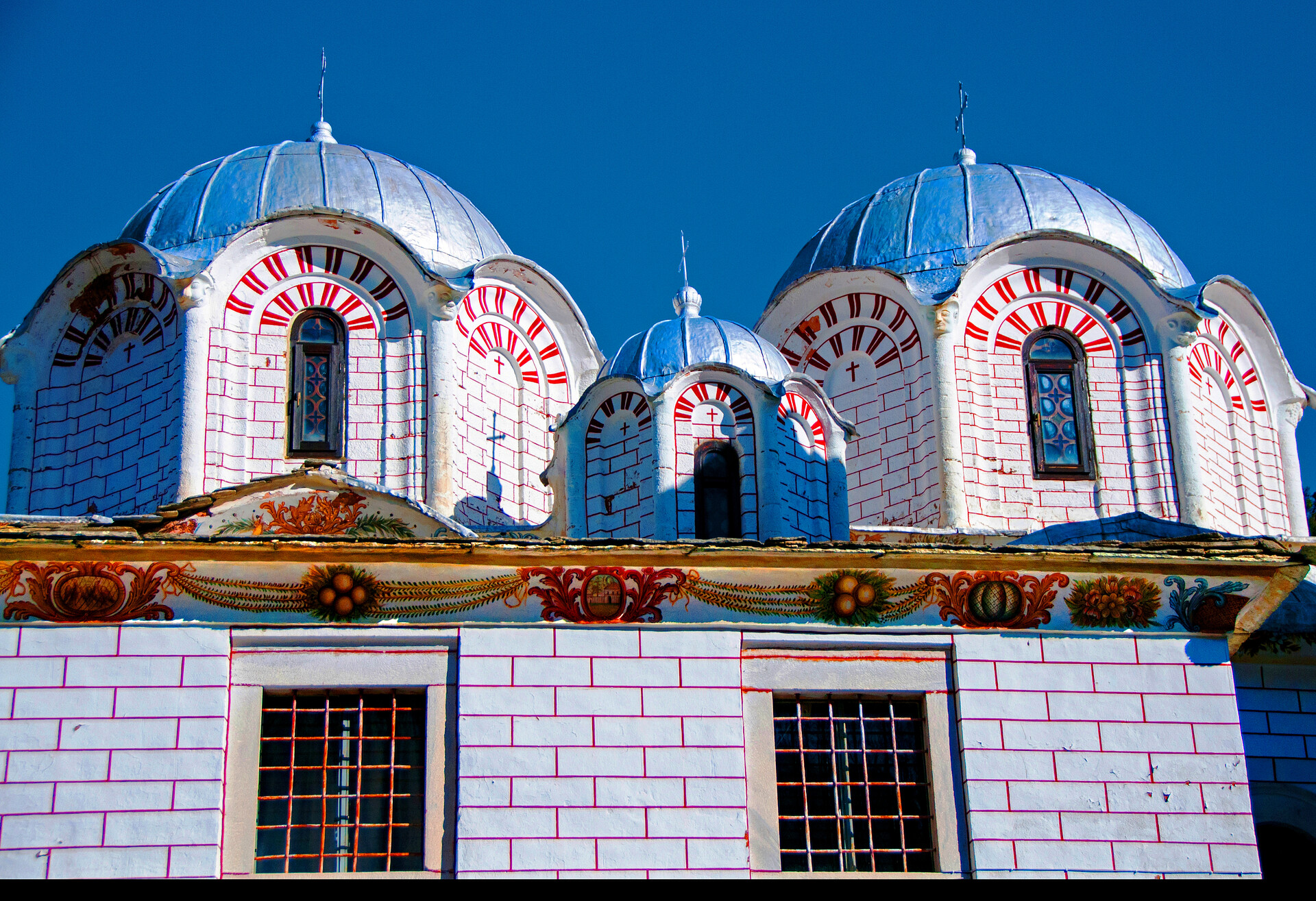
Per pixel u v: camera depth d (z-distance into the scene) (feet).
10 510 80.59
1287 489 87.71
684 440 77.10
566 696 55.47
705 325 80.59
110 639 54.49
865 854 55.67
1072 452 83.56
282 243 82.02
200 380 78.84
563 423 79.92
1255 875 56.03
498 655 55.67
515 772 54.54
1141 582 58.49
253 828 53.57
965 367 84.43
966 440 83.10
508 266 87.35
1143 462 83.41
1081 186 91.91
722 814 54.85
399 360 81.82
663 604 56.90
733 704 56.08
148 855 52.75
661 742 55.36
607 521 78.23
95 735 53.57
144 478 79.05
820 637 57.21
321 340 81.51
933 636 57.77
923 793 56.75
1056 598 58.49
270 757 54.80
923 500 83.35
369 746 55.21
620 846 54.19
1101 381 84.69
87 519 58.39
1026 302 85.71
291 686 55.16
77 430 81.76
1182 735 57.47
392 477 80.28
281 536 55.06
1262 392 89.04
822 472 79.41
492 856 53.72
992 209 89.25
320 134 91.04
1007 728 57.06
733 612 57.16
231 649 55.16
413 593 56.13
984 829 55.98
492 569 56.24
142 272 82.02
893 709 57.47
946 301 84.38
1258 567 58.03
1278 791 63.16
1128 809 56.54
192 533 64.49
